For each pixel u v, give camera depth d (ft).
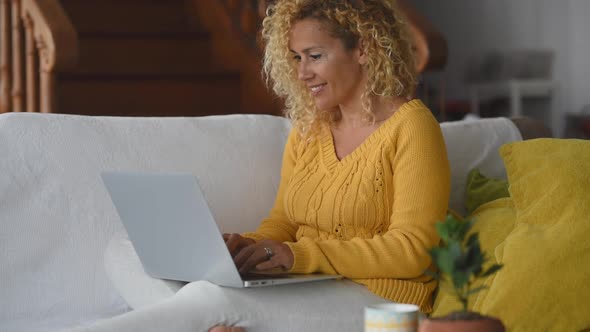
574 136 25.05
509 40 29.22
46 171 6.94
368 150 6.76
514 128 8.42
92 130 7.22
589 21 26.78
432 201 6.40
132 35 17.15
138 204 5.90
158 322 5.33
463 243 4.03
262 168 7.77
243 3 17.12
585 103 27.09
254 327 5.64
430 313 6.48
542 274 5.82
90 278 6.98
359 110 7.00
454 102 27.43
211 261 5.66
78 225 6.98
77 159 7.07
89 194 7.04
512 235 6.16
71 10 17.20
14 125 6.95
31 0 11.28
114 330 5.20
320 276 6.12
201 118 7.81
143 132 7.41
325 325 5.87
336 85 6.89
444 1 31.50
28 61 11.90
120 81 16.11
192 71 16.78
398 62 6.96
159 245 5.99
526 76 27.02
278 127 8.04
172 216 5.69
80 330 5.13
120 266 6.59
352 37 6.85
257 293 5.81
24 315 6.77
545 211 6.22
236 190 7.59
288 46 7.15
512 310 5.78
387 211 6.63
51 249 6.88
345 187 6.73
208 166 7.52
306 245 6.21
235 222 7.55
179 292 5.75
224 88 16.89
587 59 26.91
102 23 17.42
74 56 11.04
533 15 28.37
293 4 6.95
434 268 6.57
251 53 16.57
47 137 7.02
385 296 6.25
